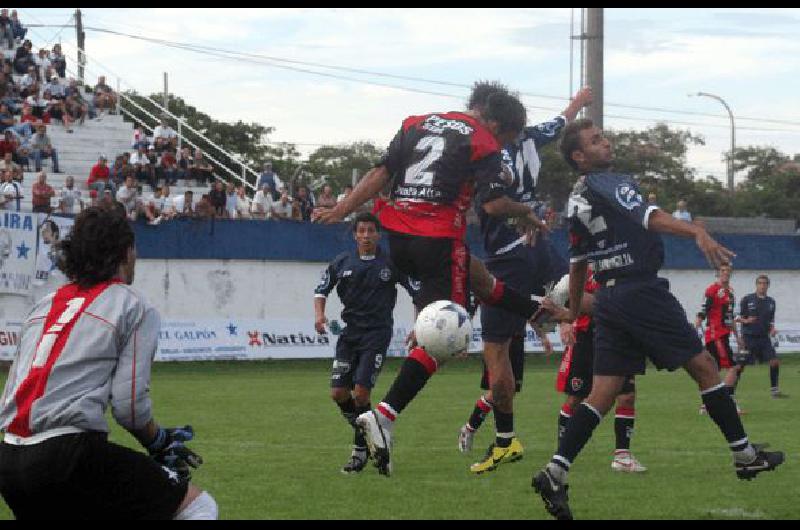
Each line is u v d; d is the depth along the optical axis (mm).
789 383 41594
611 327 13195
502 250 17188
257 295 48781
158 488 8562
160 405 29828
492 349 17109
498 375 17094
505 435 17359
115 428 22359
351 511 13852
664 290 13133
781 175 126125
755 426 25156
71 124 61906
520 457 17422
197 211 48781
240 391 34781
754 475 13305
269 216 53344
